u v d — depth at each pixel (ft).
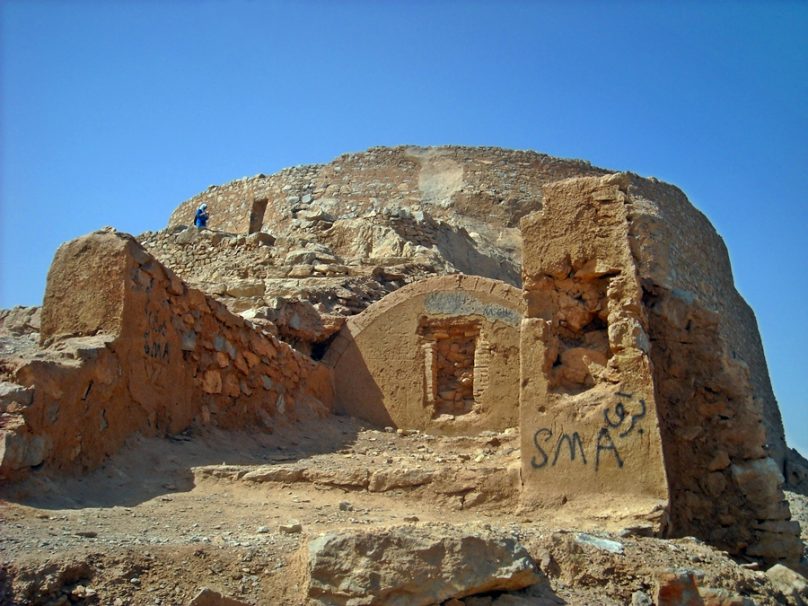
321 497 25.23
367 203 95.20
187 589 15.55
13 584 14.44
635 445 24.02
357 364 41.06
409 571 16.21
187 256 66.18
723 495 27.12
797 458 78.95
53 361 22.76
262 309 39.55
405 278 58.03
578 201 27.35
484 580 16.89
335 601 15.70
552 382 25.61
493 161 97.96
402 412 39.52
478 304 40.04
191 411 30.22
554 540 19.57
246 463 28.25
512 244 87.76
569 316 26.73
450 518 23.75
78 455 22.97
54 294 27.32
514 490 24.88
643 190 88.58
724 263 103.09
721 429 27.73
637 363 24.82
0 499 19.20
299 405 37.40
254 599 15.75
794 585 21.66
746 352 100.58
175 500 22.85
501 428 37.68
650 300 29.25
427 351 40.09
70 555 15.51
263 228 97.35
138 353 27.07
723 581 19.69
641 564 19.15
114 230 27.76
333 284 52.65
